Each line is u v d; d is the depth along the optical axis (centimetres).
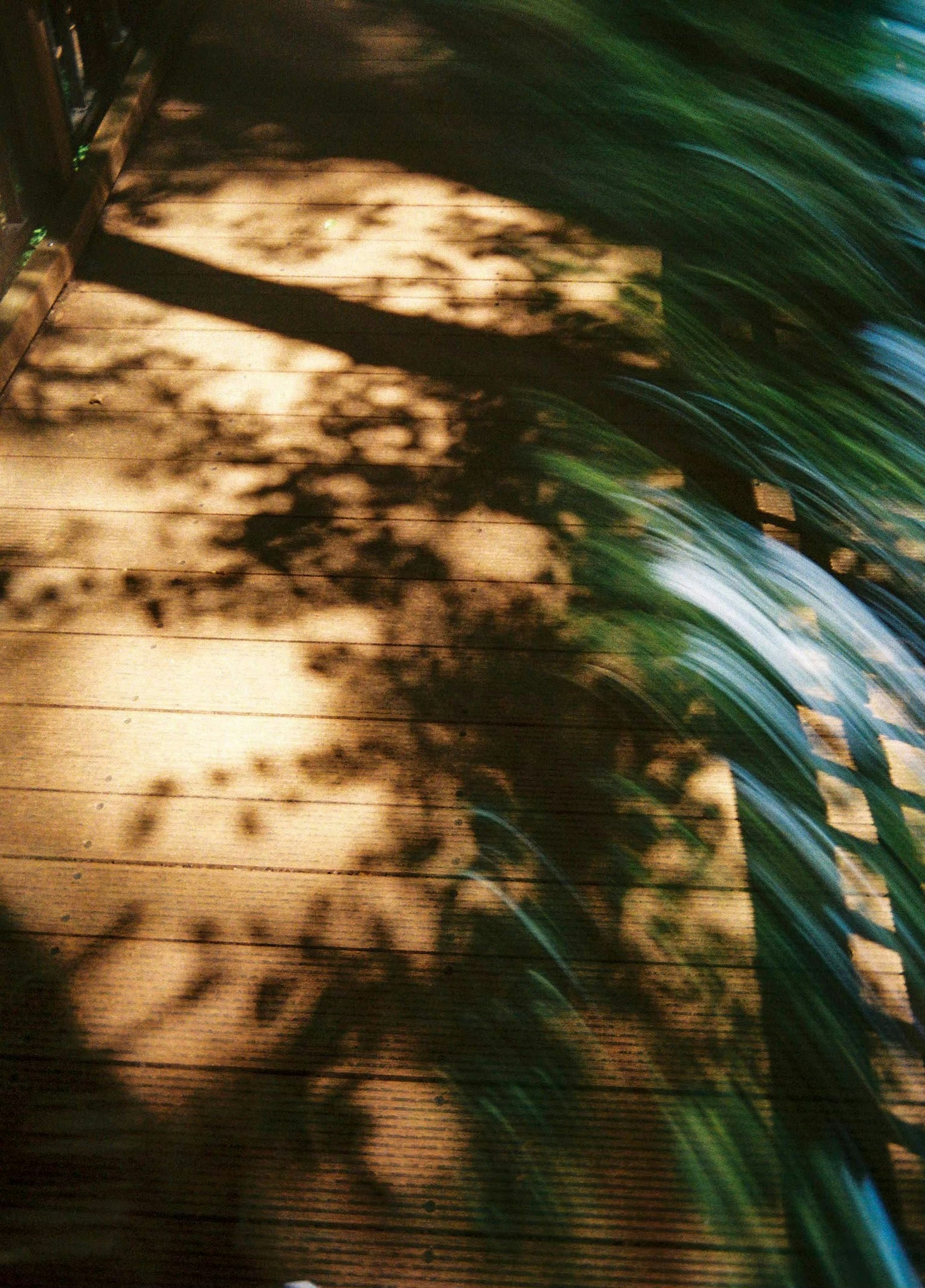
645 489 387
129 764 303
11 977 260
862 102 636
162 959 263
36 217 486
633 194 535
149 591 349
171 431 405
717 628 343
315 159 548
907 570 375
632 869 278
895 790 304
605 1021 251
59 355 438
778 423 424
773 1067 244
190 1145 234
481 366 434
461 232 504
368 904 273
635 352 443
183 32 639
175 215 512
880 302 495
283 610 344
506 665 329
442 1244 221
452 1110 238
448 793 296
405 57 628
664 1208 224
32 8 451
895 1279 216
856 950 263
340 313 457
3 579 353
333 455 396
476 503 379
